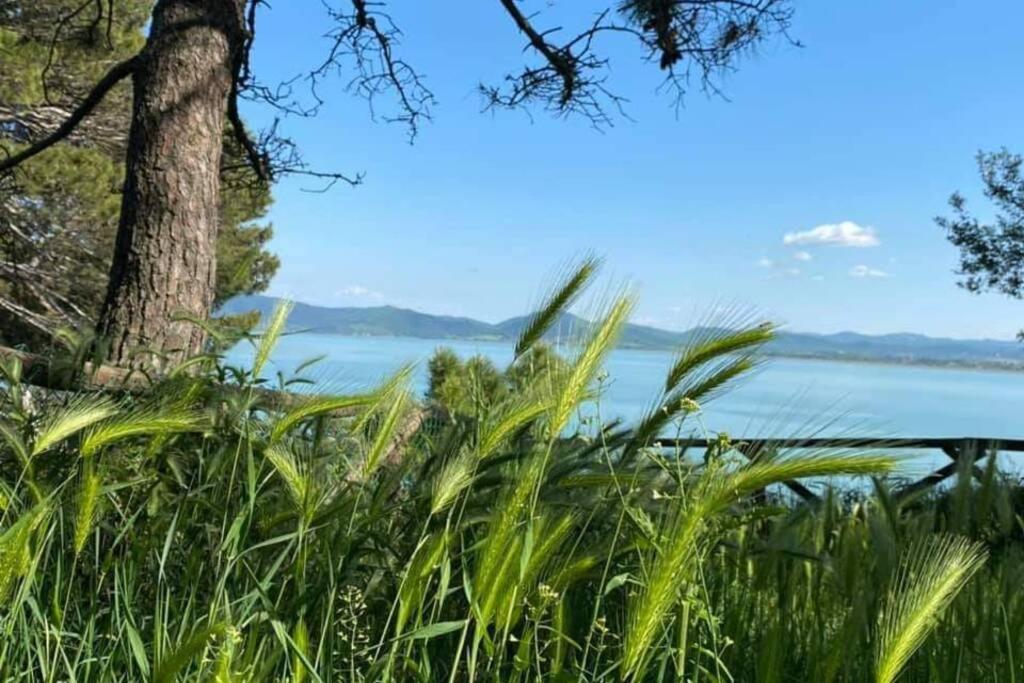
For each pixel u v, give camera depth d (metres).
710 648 1.83
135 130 4.80
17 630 1.78
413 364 2.13
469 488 1.86
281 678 1.75
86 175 12.75
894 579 1.72
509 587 1.62
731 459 1.61
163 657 1.56
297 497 1.90
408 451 2.61
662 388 1.80
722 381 1.73
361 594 1.93
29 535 1.66
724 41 7.10
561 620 1.72
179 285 4.67
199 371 2.91
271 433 2.07
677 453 1.71
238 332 2.91
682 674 1.59
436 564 1.72
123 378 3.29
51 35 11.80
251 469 1.95
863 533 2.22
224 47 5.05
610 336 1.80
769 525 2.61
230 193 14.86
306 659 1.59
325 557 1.97
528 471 1.70
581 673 1.65
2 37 11.27
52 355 3.09
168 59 4.84
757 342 1.72
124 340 4.54
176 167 4.74
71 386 2.88
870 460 1.51
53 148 12.52
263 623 1.87
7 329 14.40
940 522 2.49
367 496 2.29
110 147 13.93
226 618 1.63
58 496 1.98
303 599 1.88
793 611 2.16
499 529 1.65
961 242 13.31
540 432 2.02
